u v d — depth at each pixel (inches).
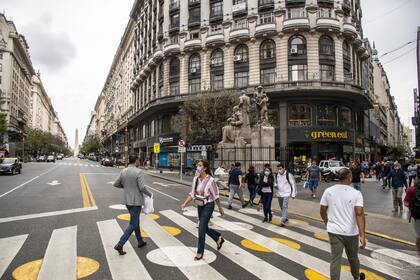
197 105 1081.4
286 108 1306.6
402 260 222.5
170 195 562.9
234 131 833.5
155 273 179.5
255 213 400.5
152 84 1929.1
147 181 896.9
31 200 453.7
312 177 550.6
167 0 1760.6
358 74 1541.6
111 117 3848.4
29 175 999.0
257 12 1427.2
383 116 2989.7
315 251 231.9
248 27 1422.2
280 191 331.0
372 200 535.8
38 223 303.7
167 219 336.5
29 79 3855.8
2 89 2741.1
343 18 1355.8
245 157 772.6
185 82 1604.3
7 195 508.4
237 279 173.6
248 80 1424.7
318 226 329.4
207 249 228.2
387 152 2637.8
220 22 1533.0
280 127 1309.1
